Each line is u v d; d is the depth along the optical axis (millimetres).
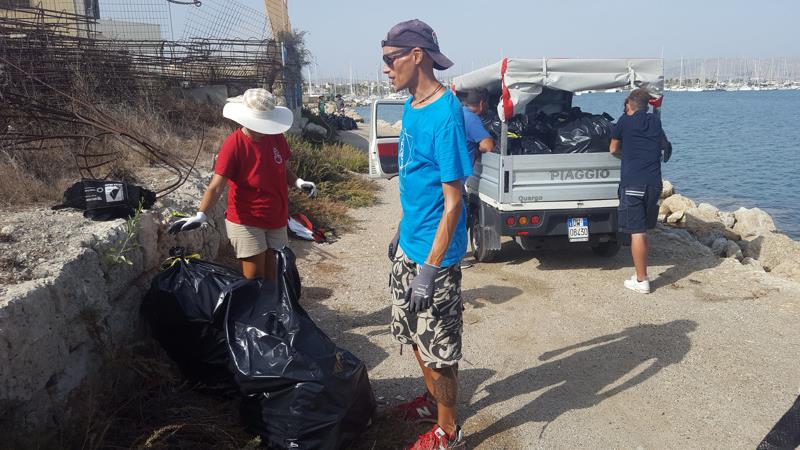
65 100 7812
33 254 3537
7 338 2662
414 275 3117
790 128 47812
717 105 99000
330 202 9906
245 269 4367
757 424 3770
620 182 6137
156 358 3736
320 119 21266
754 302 5828
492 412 3910
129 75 10188
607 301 5914
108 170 6457
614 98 76000
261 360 3094
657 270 6906
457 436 3283
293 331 3182
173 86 12289
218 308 3398
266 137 4133
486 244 7039
